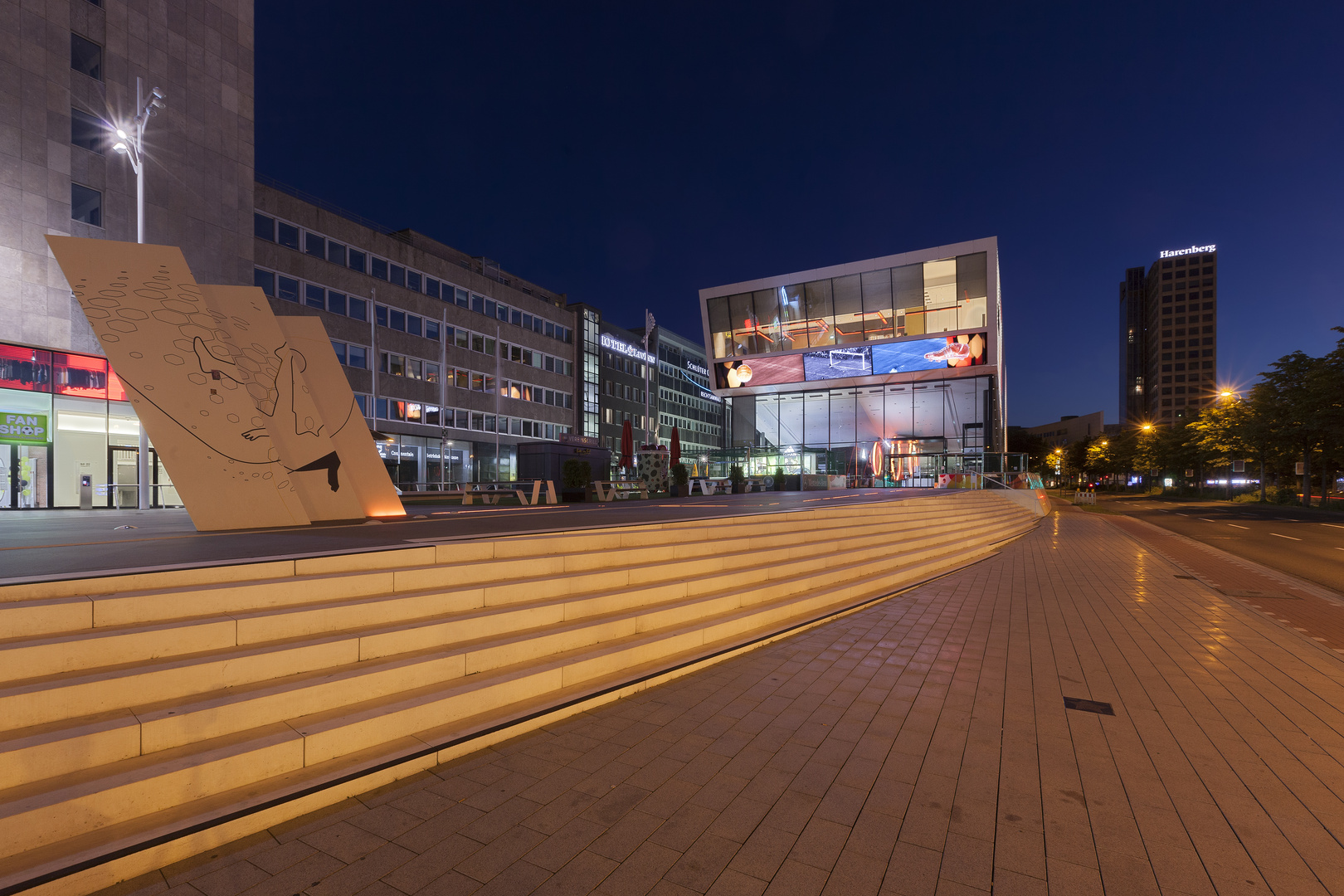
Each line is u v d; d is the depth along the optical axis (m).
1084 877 2.70
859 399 37.41
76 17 20.42
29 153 19.27
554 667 4.71
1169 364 140.00
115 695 3.14
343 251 32.97
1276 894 2.58
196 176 23.55
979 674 5.66
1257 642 6.91
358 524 8.66
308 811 3.10
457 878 2.63
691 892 2.57
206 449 7.72
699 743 4.08
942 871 2.74
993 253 32.50
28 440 19.00
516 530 7.43
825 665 5.89
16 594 3.46
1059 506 43.91
